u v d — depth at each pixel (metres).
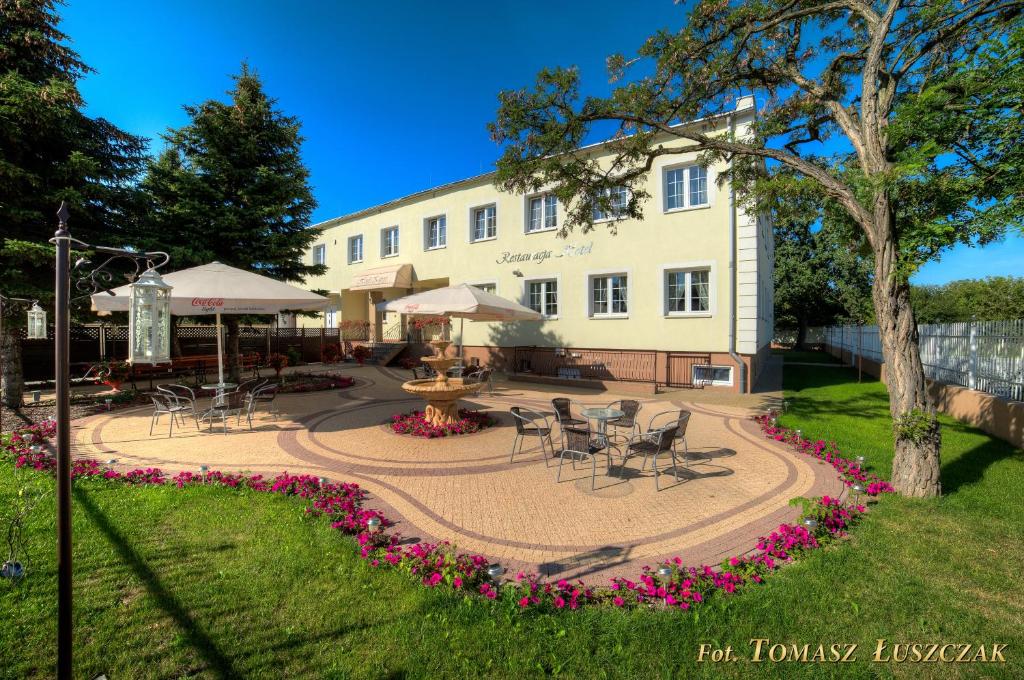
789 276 36.25
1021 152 5.39
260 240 14.91
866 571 3.88
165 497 5.31
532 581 3.74
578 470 6.71
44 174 10.84
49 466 6.30
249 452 7.54
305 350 23.36
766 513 5.16
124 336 16.97
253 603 3.39
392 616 3.26
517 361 19.09
